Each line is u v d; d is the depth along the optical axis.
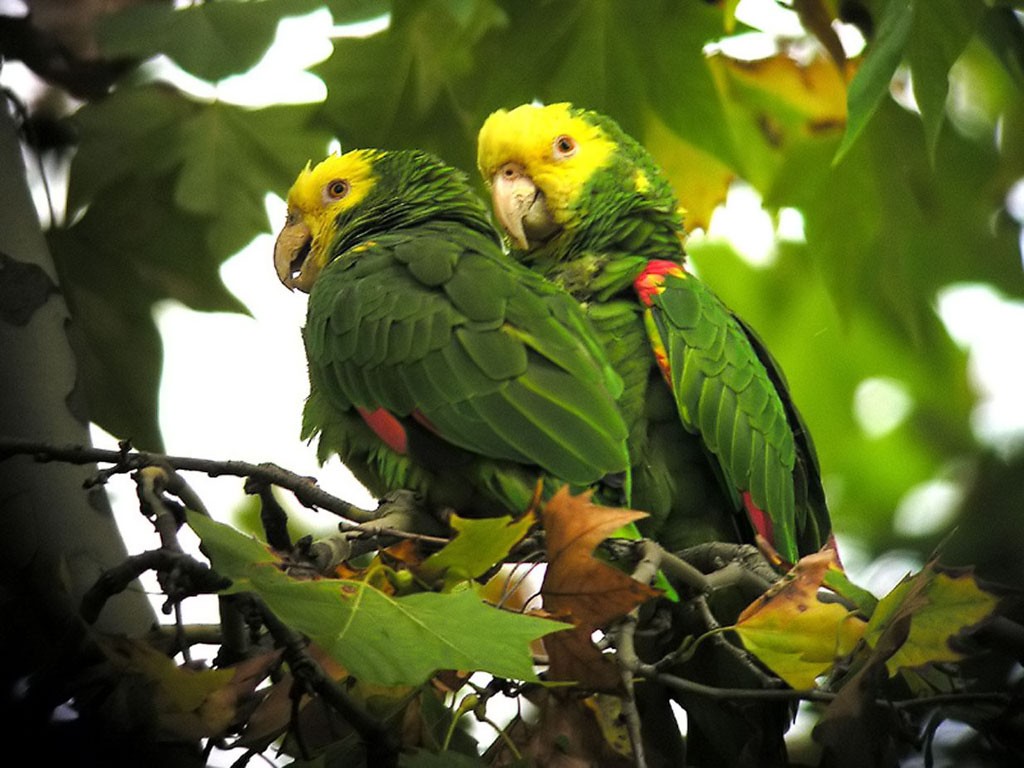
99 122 9.09
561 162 8.91
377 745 4.56
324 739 5.42
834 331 11.53
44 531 6.26
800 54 9.42
